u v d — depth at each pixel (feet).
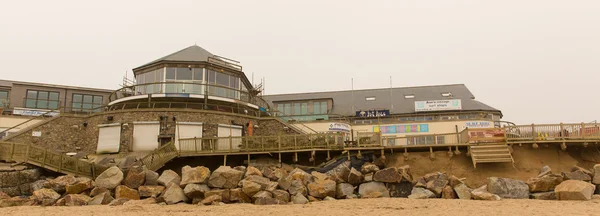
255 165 82.17
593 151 82.94
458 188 67.05
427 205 58.49
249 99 112.37
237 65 117.19
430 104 137.39
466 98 146.00
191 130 95.20
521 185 65.67
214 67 107.65
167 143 86.63
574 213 49.75
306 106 144.97
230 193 64.34
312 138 84.33
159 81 105.09
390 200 64.44
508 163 80.38
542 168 73.31
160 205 61.46
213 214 52.80
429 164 82.53
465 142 81.87
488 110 136.15
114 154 93.50
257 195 63.26
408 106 144.97
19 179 69.97
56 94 133.69
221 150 85.20
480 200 63.41
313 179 70.28
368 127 124.47
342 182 70.90
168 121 94.58
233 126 99.50
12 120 108.06
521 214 49.93
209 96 101.81
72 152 96.12
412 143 85.30
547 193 63.77
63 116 97.76
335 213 52.85
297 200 63.77
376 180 71.20
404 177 70.79
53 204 62.80
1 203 61.31
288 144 84.33
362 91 159.53
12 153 72.08
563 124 80.64
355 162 82.12
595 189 67.26
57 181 67.46
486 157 78.89
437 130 121.80
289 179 66.69
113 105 107.04
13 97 128.77
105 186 67.97
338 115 139.23
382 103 148.46
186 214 52.95
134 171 70.13
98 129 97.04
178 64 105.29
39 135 94.79
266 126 103.71
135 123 94.48
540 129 81.00
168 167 86.79
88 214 53.31
